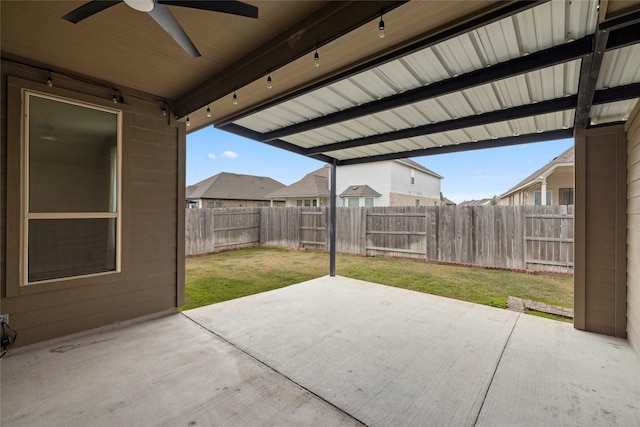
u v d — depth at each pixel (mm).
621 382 2260
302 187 17031
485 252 6703
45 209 2814
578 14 1826
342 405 1994
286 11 2055
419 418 1878
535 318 3594
